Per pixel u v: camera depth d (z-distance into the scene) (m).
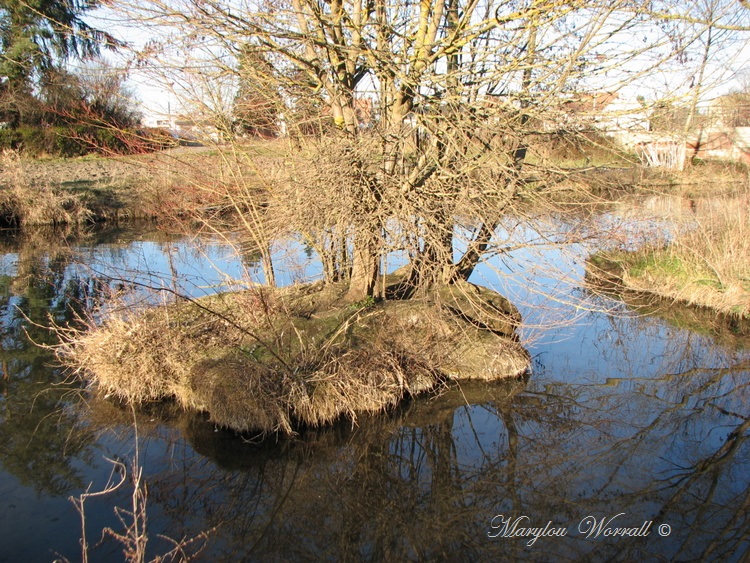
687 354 8.98
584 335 9.70
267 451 6.09
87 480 5.52
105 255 14.23
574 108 6.32
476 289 8.88
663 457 6.18
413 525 5.22
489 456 6.22
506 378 7.63
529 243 6.41
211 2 5.79
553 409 7.15
